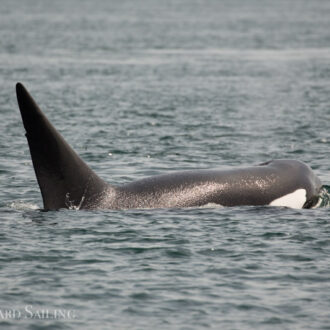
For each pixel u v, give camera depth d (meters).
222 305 46.03
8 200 70.62
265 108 147.62
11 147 100.69
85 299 46.66
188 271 51.28
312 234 59.28
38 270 51.03
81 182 63.81
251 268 51.91
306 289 48.41
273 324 43.69
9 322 43.44
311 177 70.94
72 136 111.69
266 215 64.38
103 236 58.03
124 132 115.94
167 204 65.56
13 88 179.50
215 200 66.44
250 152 99.12
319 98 165.00
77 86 184.50
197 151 99.56
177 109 145.00
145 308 45.53
